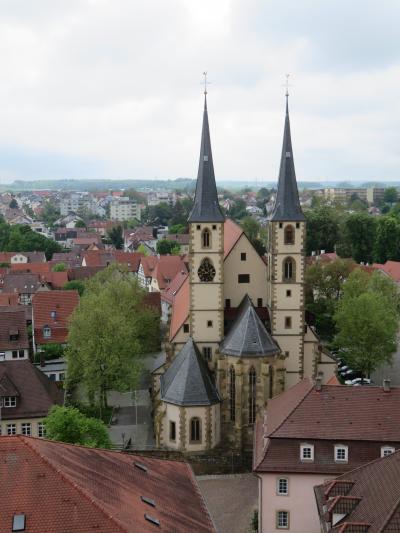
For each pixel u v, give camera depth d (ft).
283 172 284.61
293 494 186.80
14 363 269.85
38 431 258.98
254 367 262.06
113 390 318.86
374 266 590.55
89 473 122.01
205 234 286.05
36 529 104.63
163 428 261.24
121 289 360.48
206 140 285.02
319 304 422.41
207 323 291.38
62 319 382.22
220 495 228.22
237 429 261.85
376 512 136.05
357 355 326.85
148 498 124.98
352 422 188.65
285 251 285.64
